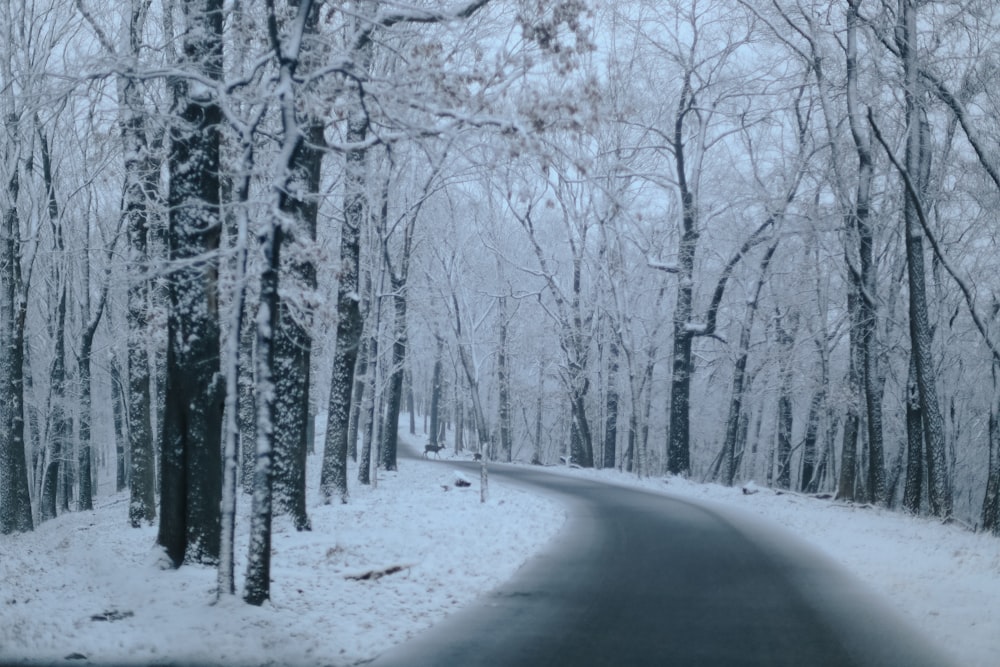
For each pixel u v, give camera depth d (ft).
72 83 41.37
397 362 142.31
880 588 40.55
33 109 43.29
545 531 62.90
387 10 41.50
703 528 65.05
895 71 84.48
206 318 42.98
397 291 107.96
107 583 39.24
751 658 27.63
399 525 64.80
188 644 28.89
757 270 123.95
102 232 102.37
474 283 146.61
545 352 193.67
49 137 86.02
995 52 81.82
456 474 106.63
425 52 39.70
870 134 100.37
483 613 35.45
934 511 78.64
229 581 34.96
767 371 146.72
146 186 70.59
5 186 81.41
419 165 102.37
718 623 32.94
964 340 128.26
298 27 34.91
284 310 47.57
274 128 52.06
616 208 47.39
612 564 48.03
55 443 122.42
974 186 95.71
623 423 198.80
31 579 41.45
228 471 34.99
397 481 117.19
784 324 132.36
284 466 61.41
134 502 77.92
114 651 28.17
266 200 36.52
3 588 38.86
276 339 61.87
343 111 40.63
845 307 120.37
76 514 108.17
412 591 40.32
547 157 38.91
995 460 78.69
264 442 35.27
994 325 95.86
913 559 50.08
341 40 45.83
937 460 79.10
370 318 107.45
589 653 28.43
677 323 125.80
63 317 108.27
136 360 78.38
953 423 140.77
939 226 103.50
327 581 41.70
